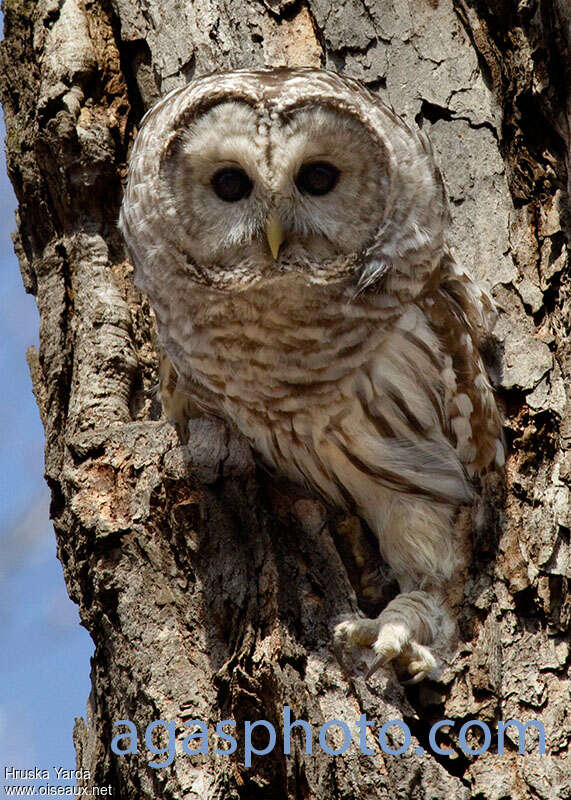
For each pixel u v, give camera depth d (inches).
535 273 359.6
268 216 336.2
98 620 326.6
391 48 385.1
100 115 397.7
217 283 344.2
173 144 346.6
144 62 398.0
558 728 290.5
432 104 379.6
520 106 377.1
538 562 313.7
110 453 340.5
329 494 361.7
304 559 318.3
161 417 375.2
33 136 400.5
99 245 391.9
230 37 387.2
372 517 357.1
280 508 328.2
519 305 355.9
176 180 347.3
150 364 382.3
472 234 367.6
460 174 373.7
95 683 354.0
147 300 389.1
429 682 301.0
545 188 368.5
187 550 319.6
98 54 401.4
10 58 416.8
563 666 300.5
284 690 288.8
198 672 303.6
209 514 321.7
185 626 311.7
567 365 342.0
